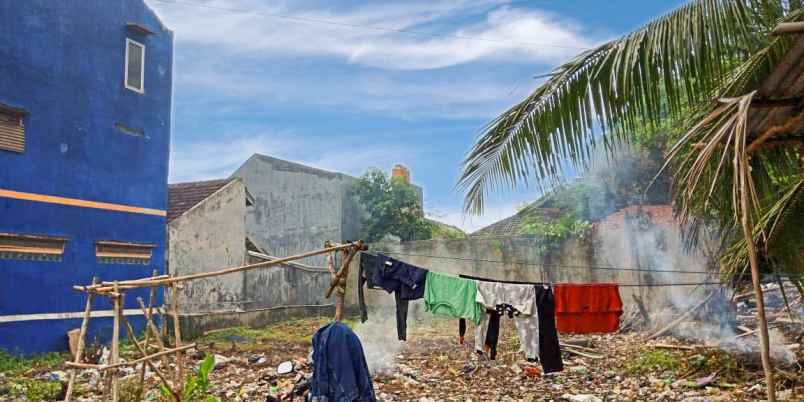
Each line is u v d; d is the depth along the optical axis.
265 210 28.88
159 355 6.75
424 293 7.16
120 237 14.92
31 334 12.68
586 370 11.36
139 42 15.75
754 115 5.58
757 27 5.78
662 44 5.91
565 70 6.62
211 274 6.67
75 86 13.99
